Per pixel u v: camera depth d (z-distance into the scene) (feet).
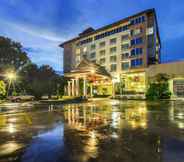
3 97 121.70
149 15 157.17
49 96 139.95
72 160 14.84
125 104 83.56
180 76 123.65
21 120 36.78
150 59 154.10
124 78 167.02
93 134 23.68
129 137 21.85
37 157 15.61
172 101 105.81
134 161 14.40
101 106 72.13
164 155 15.67
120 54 173.17
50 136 22.85
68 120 36.24
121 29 175.11
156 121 33.99
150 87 130.31
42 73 142.31
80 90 150.82
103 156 15.62
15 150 17.48
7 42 152.05
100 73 137.69
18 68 156.15
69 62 227.81
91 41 203.00
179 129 26.35
